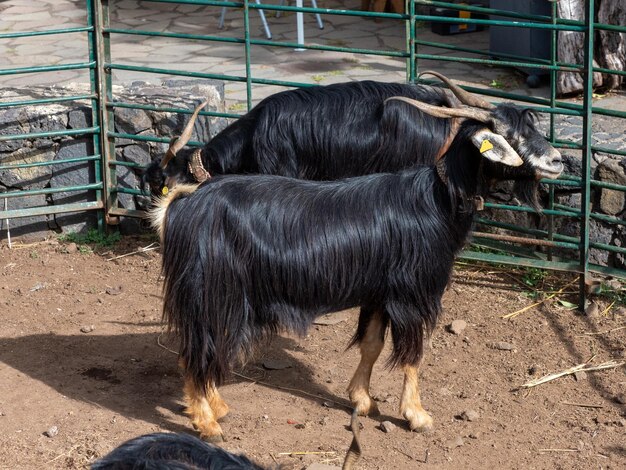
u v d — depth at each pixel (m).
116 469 2.96
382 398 5.88
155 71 7.85
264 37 12.59
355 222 5.10
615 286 7.26
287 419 5.63
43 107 8.31
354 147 6.18
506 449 5.34
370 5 13.48
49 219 8.51
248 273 5.07
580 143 7.52
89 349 6.54
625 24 9.46
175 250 5.09
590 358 6.34
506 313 6.98
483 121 5.03
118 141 8.34
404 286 5.18
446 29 12.22
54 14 14.37
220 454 3.01
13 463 5.12
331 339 6.68
